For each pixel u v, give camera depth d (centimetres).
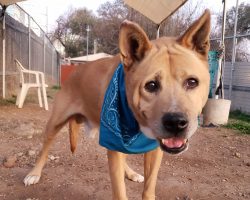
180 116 34
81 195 53
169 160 71
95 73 56
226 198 53
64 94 62
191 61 38
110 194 54
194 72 37
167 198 53
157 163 48
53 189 55
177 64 37
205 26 40
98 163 68
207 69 40
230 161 73
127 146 43
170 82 37
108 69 53
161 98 36
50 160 69
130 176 60
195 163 70
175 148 38
